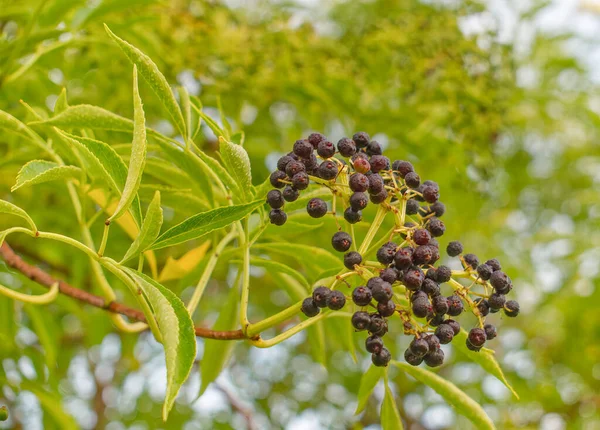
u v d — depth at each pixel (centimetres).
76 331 596
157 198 169
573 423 686
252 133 469
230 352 286
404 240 197
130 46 198
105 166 189
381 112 449
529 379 685
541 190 663
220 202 257
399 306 194
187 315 167
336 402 686
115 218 172
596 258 607
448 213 535
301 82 432
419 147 459
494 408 677
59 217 408
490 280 201
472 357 239
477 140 436
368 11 515
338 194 201
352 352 290
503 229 594
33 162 202
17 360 371
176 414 600
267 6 474
